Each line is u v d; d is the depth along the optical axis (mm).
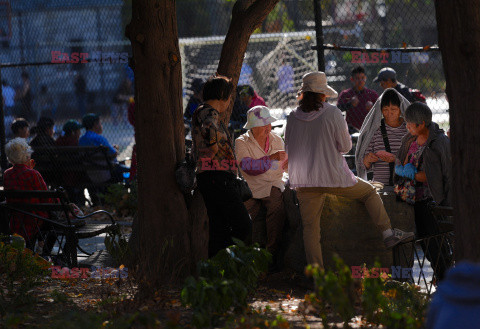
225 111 21625
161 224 20656
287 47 64125
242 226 19344
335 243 21969
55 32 64062
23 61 62562
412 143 21344
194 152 19516
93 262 24109
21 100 62406
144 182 20703
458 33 14195
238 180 19344
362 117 36312
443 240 19781
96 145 39688
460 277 8391
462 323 8172
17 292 19172
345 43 66312
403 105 22875
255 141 22484
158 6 20125
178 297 18688
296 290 21516
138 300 18312
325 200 21953
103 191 39344
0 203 23750
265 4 21391
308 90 20469
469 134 14289
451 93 14562
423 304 16219
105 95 69812
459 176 14570
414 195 21188
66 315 16125
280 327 15141
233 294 15031
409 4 69375
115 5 65438
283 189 23047
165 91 20500
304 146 20453
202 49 73625
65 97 67750
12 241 21844
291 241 23047
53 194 23219
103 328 15539
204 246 21016
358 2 67812
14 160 24875
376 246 21984
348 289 13750
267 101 63594
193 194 21422
